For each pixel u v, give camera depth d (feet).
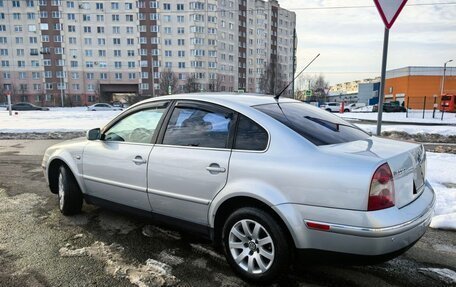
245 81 341.41
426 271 11.28
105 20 281.13
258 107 11.51
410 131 52.95
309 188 9.41
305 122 11.35
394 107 157.38
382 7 17.26
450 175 23.02
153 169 12.44
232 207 11.11
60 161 16.46
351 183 8.95
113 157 13.80
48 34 274.77
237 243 10.82
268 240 10.11
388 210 8.94
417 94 220.64
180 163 11.75
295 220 9.55
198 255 12.30
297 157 9.83
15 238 13.65
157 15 286.05
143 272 11.16
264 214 10.09
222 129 11.38
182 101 12.75
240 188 10.32
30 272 11.12
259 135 10.66
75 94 282.36
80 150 15.24
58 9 273.54
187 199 11.66
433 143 44.91
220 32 309.63
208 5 296.51
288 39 386.52
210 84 301.84
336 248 9.21
